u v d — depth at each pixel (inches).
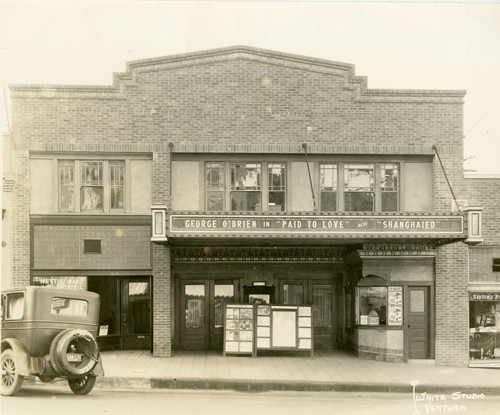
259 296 717.9
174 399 505.4
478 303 695.7
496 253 696.4
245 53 688.4
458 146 692.7
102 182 682.8
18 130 673.0
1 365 479.2
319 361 660.7
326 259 730.8
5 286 661.9
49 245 673.6
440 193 687.7
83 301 497.7
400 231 604.4
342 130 689.0
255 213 600.4
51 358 462.6
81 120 677.9
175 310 722.8
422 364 672.4
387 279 679.1
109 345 700.7
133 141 678.5
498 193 691.4
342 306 740.7
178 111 683.4
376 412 480.4
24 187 669.9
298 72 690.2
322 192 693.9
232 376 573.0
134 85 681.0
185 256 709.9
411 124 692.1
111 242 677.9
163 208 593.6
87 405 460.8
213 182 690.8
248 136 684.7
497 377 612.4
